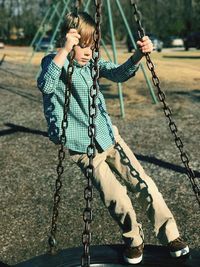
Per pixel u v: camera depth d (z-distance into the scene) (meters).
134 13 2.56
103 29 36.25
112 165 2.77
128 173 2.69
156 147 6.86
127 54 26.55
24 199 4.71
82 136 2.64
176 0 59.62
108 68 2.81
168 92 12.35
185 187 5.04
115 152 2.73
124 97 11.70
